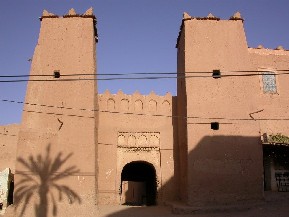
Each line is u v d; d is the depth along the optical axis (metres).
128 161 18.34
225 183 14.90
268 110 17.88
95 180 14.77
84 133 15.09
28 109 15.20
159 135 18.88
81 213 13.89
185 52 16.77
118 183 17.91
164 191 17.97
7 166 19.47
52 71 15.93
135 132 18.80
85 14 16.88
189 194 14.77
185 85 16.53
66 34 16.53
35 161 14.45
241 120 15.79
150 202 25.03
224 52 16.77
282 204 13.94
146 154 18.58
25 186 14.05
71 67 16.02
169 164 18.38
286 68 18.70
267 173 17.44
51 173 14.34
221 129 15.65
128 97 19.34
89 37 16.55
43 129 14.95
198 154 15.27
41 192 14.04
